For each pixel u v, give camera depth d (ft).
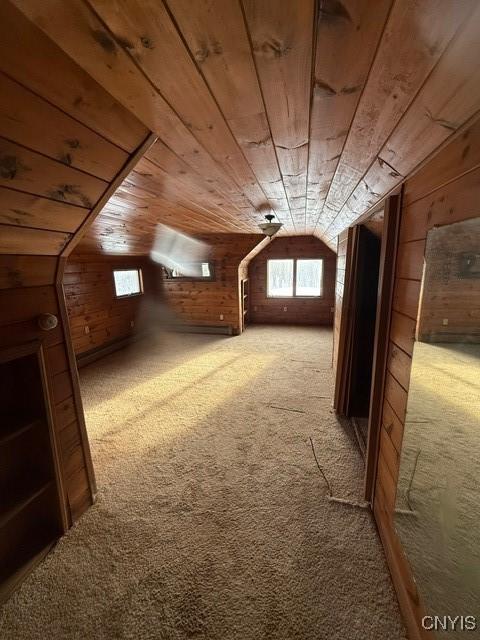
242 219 11.10
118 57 2.30
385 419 4.84
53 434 4.78
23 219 3.51
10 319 4.09
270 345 16.81
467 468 3.72
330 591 4.05
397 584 3.95
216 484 6.17
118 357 15.16
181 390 10.98
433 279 3.24
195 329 19.99
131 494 5.95
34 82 2.36
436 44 1.76
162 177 5.64
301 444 7.50
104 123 3.14
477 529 3.21
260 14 1.82
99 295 15.28
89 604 3.99
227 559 4.55
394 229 4.37
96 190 3.92
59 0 1.75
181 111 3.15
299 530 5.02
